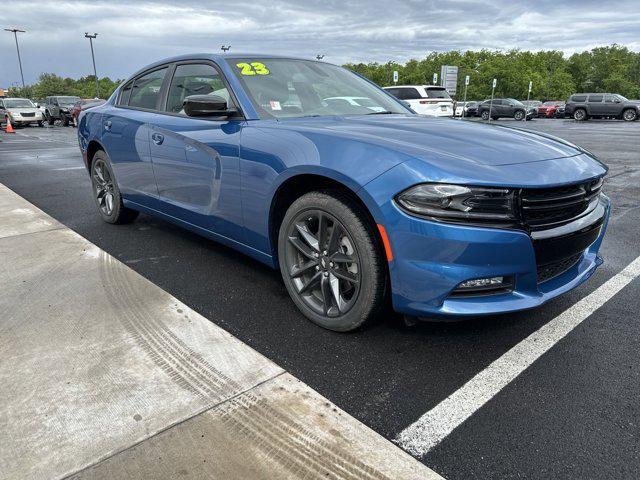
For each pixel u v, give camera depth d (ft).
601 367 7.30
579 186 7.48
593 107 94.84
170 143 10.94
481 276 6.70
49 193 20.40
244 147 8.93
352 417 6.13
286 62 11.29
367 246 7.32
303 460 5.38
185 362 7.22
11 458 5.34
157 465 5.26
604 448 5.67
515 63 267.80
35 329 8.15
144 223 15.21
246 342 7.95
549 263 7.24
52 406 6.19
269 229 8.87
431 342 7.97
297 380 6.85
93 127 14.39
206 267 11.30
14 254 11.89
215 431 5.79
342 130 8.20
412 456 5.52
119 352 7.47
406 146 7.30
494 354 7.64
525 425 6.05
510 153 7.51
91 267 11.05
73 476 5.10
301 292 8.58
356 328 7.93
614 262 11.81
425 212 6.60
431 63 319.06
